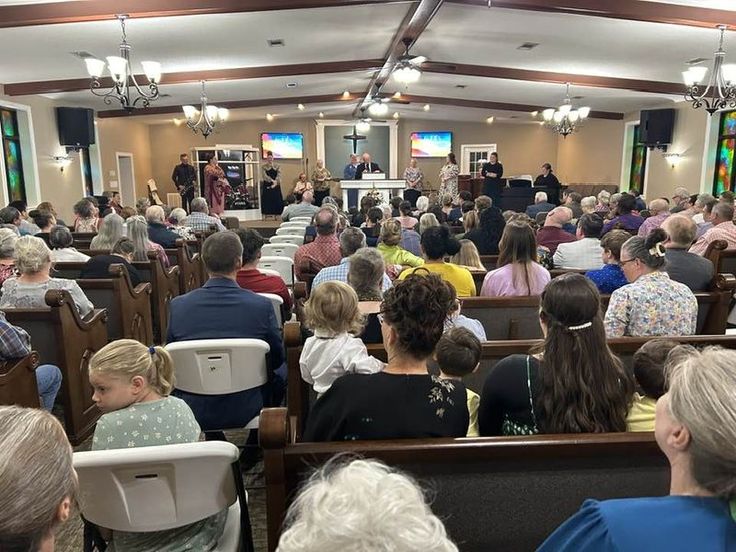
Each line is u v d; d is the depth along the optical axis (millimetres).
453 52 8070
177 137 14172
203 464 1308
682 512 685
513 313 2619
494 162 11227
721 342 1997
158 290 4426
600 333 1442
